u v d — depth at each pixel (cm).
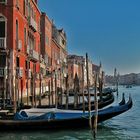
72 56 9475
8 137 1605
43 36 4644
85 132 1705
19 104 2159
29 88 3231
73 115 1727
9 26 2773
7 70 2580
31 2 3538
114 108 1786
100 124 2006
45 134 1667
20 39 3008
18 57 2941
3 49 2745
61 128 1712
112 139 1616
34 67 3719
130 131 1836
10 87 2481
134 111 2991
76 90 2278
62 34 7050
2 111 1842
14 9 2795
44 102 3094
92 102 2512
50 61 5222
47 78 4503
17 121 1659
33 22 3559
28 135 1645
